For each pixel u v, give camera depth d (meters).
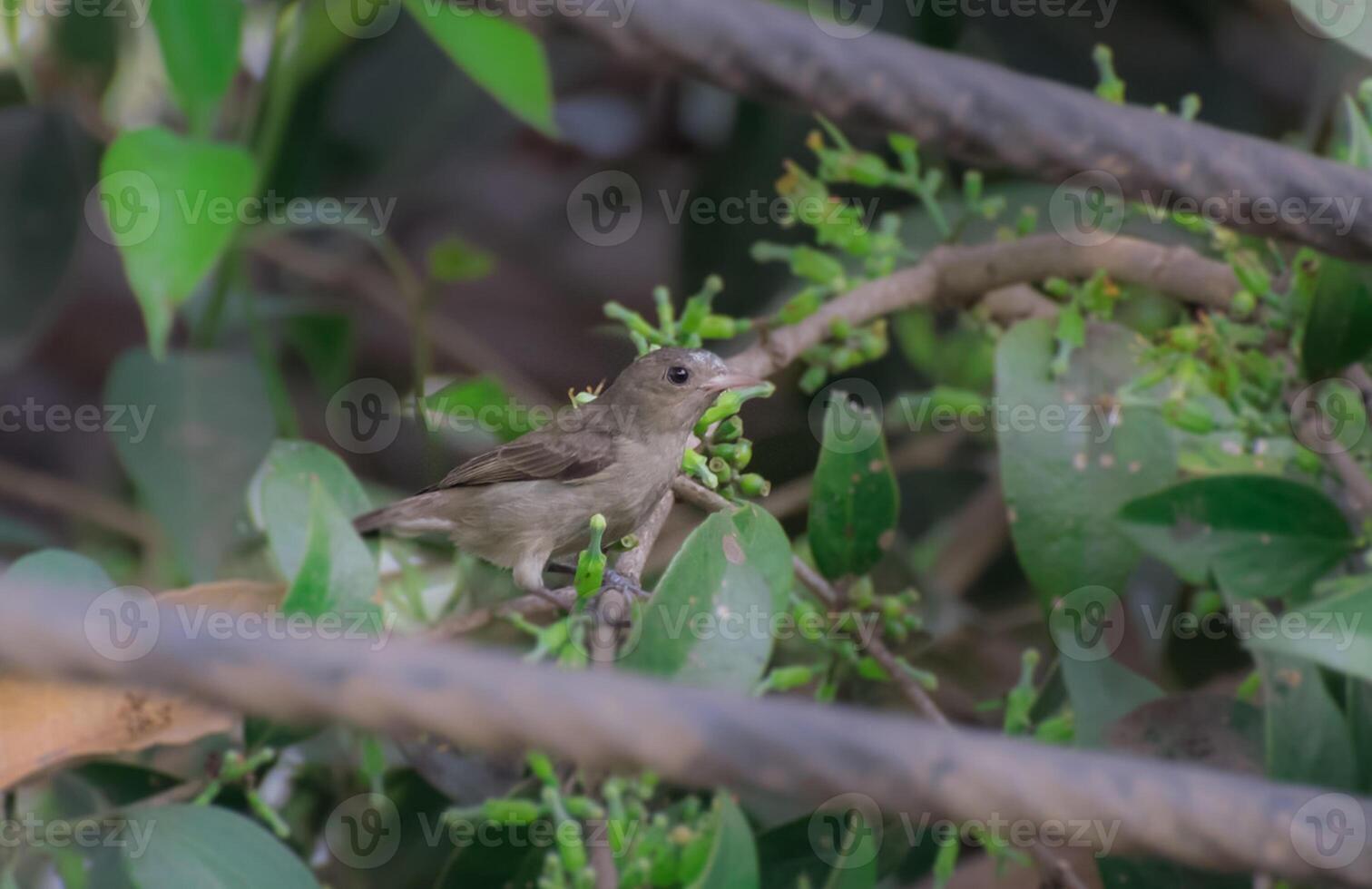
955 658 9.66
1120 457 7.35
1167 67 11.55
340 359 11.15
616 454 8.74
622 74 12.83
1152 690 6.66
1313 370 6.82
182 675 3.19
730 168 11.50
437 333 11.02
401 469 10.50
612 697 3.31
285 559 7.69
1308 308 6.80
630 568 7.28
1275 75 11.50
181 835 6.41
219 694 3.23
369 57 12.12
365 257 12.96
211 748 8.04
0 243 10.33
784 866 7.07
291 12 10.09
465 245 9.38
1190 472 8.30
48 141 10.42
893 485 7.28
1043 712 7.55
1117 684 6.67
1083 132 4.71
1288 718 5.80
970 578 10.98
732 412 6.97
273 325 11.90
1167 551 6.51
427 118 12.22
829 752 3.40
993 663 9.72
